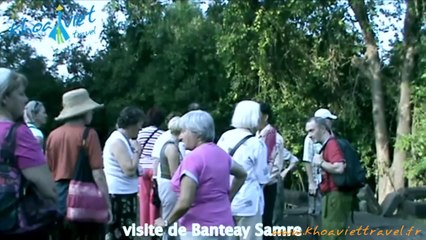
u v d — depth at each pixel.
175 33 21.73
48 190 4.07
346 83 18.89
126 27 22.44
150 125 8.45
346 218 7.29
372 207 13.93
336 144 7.19
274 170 8.17
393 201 13.55
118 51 22.41
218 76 21.22
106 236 6.92
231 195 5.47
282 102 18.25
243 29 17.48
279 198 8.96
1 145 3.96
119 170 7.28
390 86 18.39
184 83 21.33
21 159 3.99
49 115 22.69
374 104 18.20
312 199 9.62
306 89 18.42
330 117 7.39
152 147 8.27
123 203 7.31
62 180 5.96
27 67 22.70
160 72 21.55
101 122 21.88
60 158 5.97
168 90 21.44
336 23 17.55
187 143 5.11
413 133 17.25
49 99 22.83
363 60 18.33
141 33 22.03
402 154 17.52
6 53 22.50
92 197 5.91
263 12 17.23
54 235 5.12
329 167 7.14
